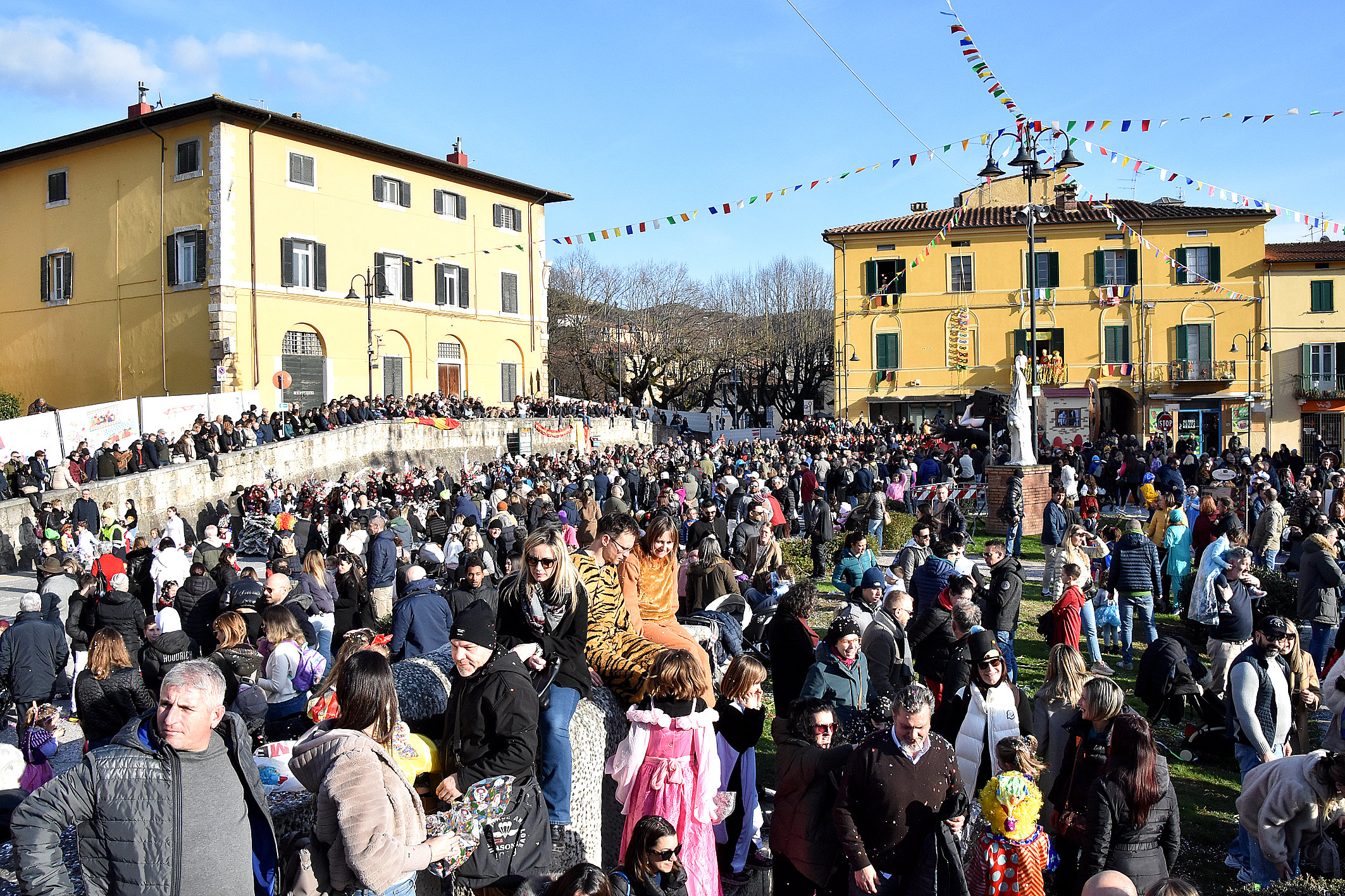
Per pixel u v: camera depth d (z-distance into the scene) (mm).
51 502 20016
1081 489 20500
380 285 36188
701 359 56219
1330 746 6645
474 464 31219
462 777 4160
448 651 5406
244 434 27000
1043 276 43094
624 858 4312
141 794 3324
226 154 31094
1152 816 4668
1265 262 41344
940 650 7430
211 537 13445
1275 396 41656
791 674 6781
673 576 6270
